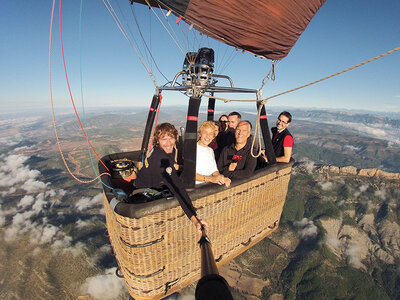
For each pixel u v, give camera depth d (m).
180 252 2.65
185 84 2.94
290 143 4.18
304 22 2.67
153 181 2.54
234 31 2.48
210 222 2.87
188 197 2.24
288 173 3.95
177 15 2.40
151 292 2.62
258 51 2.74
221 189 2.75
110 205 2.26
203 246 1.53
